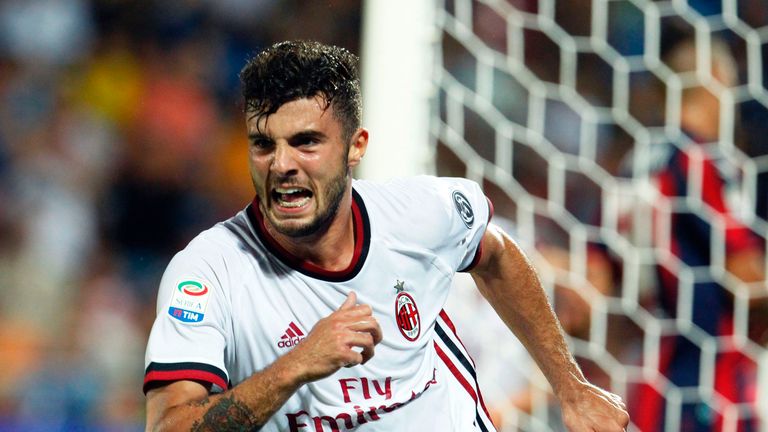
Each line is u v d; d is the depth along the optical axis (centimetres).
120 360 2103
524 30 1908
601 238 1666
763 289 1623
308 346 780
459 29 1451
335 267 902
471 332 1493
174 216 2414
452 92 1447
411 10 1194
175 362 820
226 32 2578
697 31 1694
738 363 1609
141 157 2416
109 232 2353
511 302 1097
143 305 2278
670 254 1614
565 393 1063
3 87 2370
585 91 1884
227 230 904
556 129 1875
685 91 1666
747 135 1719
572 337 1644
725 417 1591
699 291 1606
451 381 998
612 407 1036
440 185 1014
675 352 1603
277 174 827
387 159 1188
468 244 1019
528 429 1551
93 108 2425
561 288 1648
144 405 2025
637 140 1666
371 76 1194
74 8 2472
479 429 1007
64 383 1978
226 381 842
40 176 2309
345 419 908
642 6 1717
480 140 1667
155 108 2456
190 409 793
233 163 2500
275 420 900
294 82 822
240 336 874
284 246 888
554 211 1653
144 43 2511
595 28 1777
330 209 855
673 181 1625
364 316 791
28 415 1905
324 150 838
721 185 1634
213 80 2541
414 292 946
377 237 925
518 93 1866
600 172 1691
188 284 848
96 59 2467
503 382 1527
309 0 2600
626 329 1648
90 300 2195
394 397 927
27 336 2062
